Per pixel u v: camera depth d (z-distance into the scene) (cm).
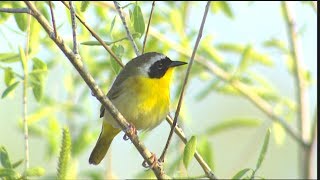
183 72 1353
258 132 1328
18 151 1526
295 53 1393
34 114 1294
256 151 1377
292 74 1402
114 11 1298
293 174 1695
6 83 1127
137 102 1159
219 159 1691
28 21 1134
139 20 1070
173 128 958
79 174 1201
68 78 1334
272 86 1398
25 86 1084
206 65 1355
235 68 1383
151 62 1180
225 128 1295
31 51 1166
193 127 1491
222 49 1398
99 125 1332
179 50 1345
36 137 1305
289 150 1700
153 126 1190
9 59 1147
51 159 1289
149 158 973
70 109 1321
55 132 1298
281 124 1341
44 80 1142
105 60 1348
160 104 1172
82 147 1289
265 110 1358
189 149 910
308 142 1320
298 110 1366
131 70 1181
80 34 1288
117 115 973
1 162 920
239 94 1403
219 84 1402
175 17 1330
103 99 957
